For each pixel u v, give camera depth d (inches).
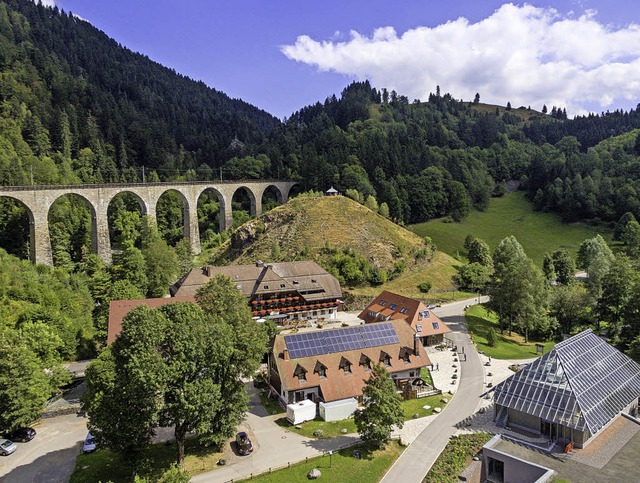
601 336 4025.6
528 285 3981.3
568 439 2190.0
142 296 4153.5
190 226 6830.7
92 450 2192.4
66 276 4677.7
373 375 2289.6
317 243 5654.5
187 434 2380.7
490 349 3663.9
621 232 7303.2
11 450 2199.8
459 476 2004.2
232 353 2092.8
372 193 7342.5
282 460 2118.6
